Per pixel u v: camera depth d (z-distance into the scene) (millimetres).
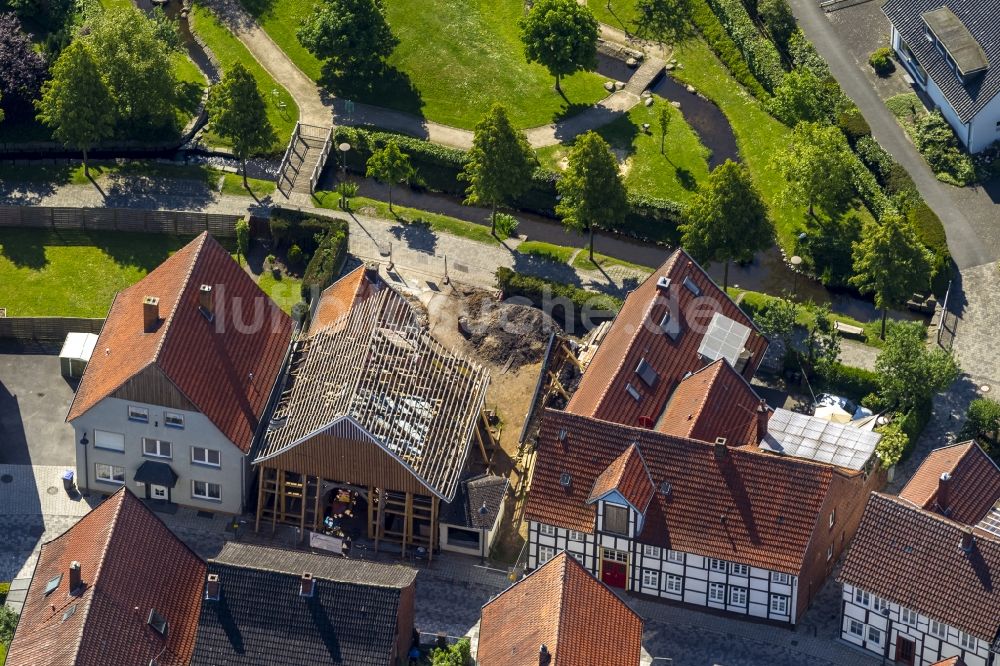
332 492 181250
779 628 168750
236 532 179125
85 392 179750
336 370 179250
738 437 175375
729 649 167000
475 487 175500
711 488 167125
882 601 162500
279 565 161625
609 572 172125
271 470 178625
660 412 179625
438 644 164500
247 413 178250
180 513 181000
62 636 153875
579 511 169375
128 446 178625
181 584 162875
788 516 165000
